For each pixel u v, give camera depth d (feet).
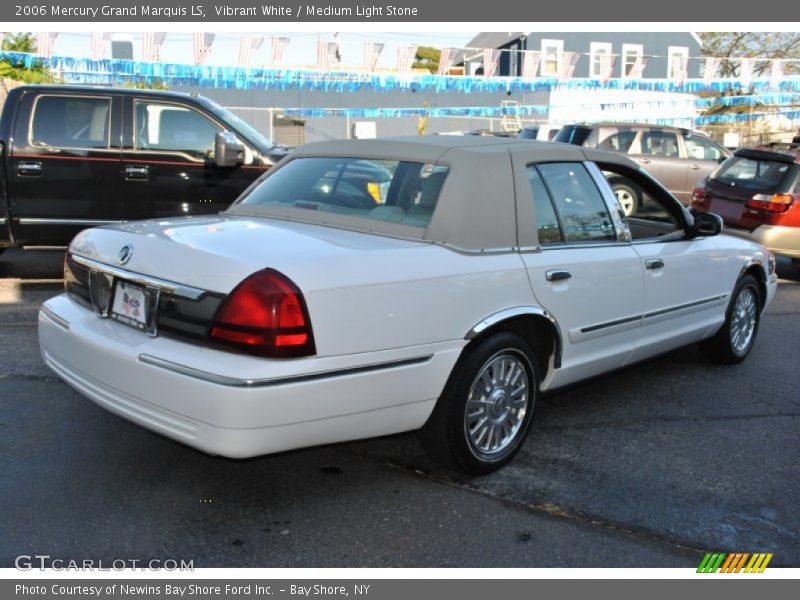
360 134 90.63
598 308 13.15
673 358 19.08
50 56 45.80
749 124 97.71
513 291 11.48
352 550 9.74
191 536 9.89
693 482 12.07
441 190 11.37
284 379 9.01
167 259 9.87
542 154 12.76
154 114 23.85
